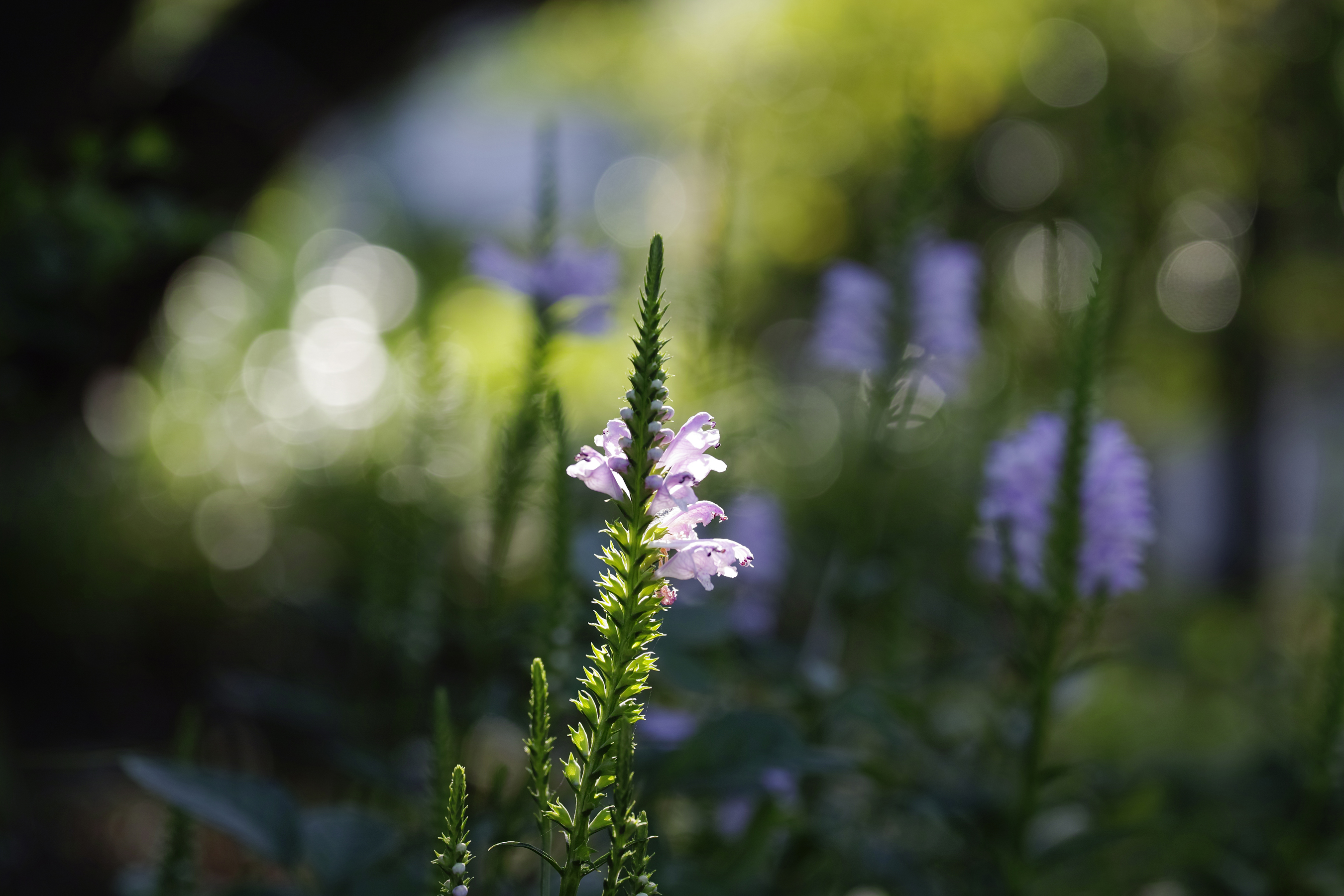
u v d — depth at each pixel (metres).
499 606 3.19
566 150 14.39
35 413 6.62
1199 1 11.56
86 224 4.13
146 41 6.88
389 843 2.69
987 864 3.25
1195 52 11.73
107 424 9.45
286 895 2.61
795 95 11.25
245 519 9.02
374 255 16.12
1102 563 2.94
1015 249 10.30
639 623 1.61
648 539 1.62
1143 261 6.73
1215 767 4.86
